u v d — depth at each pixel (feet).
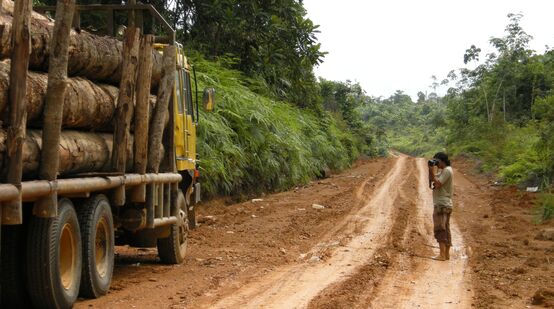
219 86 64.64
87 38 23.02
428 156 235.81
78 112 21.61
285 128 81.20
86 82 22.93
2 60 17.84
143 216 26.73
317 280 27.32
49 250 18.89
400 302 23.67
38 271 18.76
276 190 77.61
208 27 78.33
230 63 74.79
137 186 25.70
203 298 23.22
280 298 23.62
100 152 23.65
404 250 36.42
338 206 59.52
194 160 35.55
